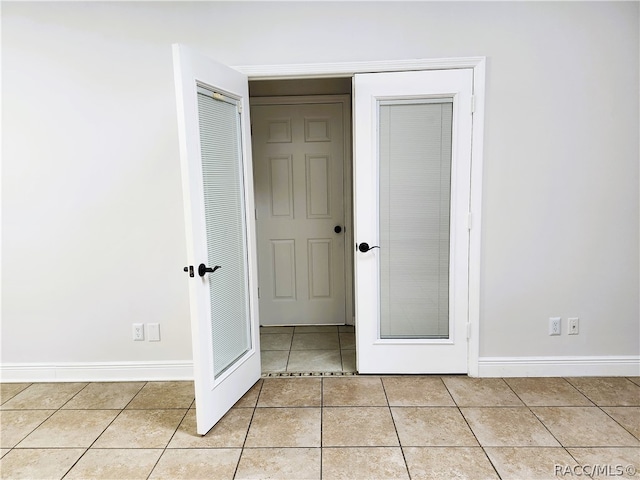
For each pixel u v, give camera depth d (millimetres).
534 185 2357
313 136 3354
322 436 1935
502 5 2246
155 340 2510
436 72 2293
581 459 1741
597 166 2340
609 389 2324
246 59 2332
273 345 3104
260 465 1741
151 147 2359
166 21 2301
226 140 2172
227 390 2152
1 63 2305
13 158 2371
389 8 2277
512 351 2492
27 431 2014
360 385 2428
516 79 2289
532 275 2430
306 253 3494
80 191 2393
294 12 2297
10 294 2475
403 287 2508
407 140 2385
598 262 2410
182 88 1770
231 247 2244
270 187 3426
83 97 2330
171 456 1810
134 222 2416
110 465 1758
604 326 2459
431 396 2279
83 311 2490
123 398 2324
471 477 1648
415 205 2434
